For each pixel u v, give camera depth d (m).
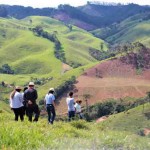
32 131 13.13
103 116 187.12
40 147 10.87
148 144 16.09
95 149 12.05
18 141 10.80
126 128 160.75
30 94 23.66
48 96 25.30
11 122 20.19
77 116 28.92
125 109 193.25
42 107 185.25
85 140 13.68
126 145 14.48
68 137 15.28
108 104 196.12
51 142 11.80
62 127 21.08
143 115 167.62
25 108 23.73
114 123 166.62
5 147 10.09
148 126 158.25
